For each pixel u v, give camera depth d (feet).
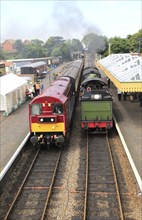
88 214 35.88
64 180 45.09
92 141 63.05
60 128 57.06
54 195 40.63
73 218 34.96
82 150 57.72
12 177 46.16
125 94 100.37
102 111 64.85
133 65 75.77
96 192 41.11
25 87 114.73
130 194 40.16
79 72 120.26
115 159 52.54
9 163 46.50
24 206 38.14
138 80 59.62
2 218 35.40
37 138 56.49
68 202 38.65
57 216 35.60
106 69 100.01
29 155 56.34
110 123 64.75
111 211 36.42
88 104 64.80
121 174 46.42
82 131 69.92
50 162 52.54
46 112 56.70
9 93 90.17
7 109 87.71
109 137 65.31
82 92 76.54
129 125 70.33
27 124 75.97
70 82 79.71
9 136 65.87
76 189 42.01
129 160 47.73
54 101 56.34
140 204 37.47
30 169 48.78
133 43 199.11
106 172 47.39
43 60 297.53
